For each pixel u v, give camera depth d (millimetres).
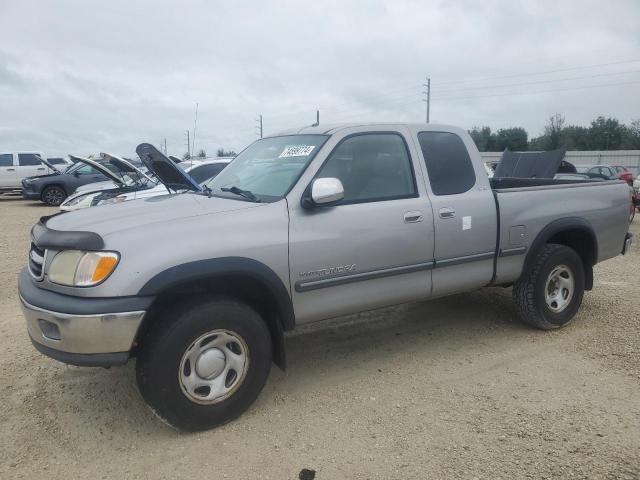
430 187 4352
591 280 5496
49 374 4332
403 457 3168
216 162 11203
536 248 4930
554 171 6395
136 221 3418
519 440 3305
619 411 3627
